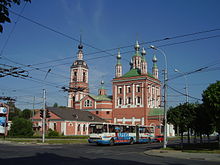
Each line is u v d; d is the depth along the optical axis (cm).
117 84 7781
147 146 3588
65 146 3200
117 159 1831
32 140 4300
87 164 1528
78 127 6888
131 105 7388
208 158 1941
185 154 2275
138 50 8244
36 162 1574
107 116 7994
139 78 7406
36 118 6981
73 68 9688
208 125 3219
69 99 9462
